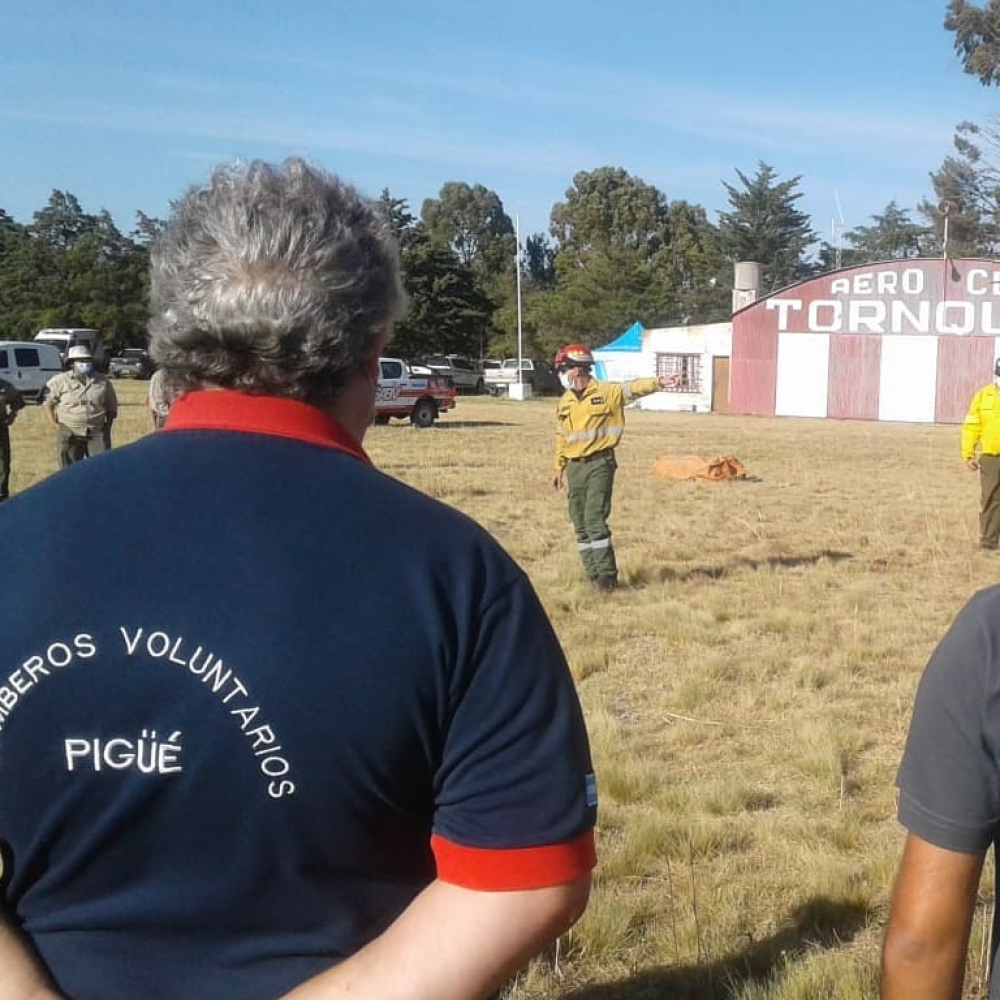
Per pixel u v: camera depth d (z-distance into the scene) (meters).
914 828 1.59
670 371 47.09
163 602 1.34
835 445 27.02
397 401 28.11
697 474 18.08
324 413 1.49
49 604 1.35
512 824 1.36
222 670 1.31
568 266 97.00
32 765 1.35
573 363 9.22
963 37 59.88
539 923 1.36
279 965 1.37
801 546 11.67
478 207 114.62
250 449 1.42
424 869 1.45
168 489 1.40
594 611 8.62
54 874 1.39
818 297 43.75
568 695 1.43
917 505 15.20
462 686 1.37
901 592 9.50
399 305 1.58
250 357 1.44
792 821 4.64
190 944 1.37
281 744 1.31
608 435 9.12
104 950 1.38
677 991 3.48
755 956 3.63
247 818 1.33
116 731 1.33
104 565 1.36
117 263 70.56
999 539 11.55
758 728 5.94
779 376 44.50
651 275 74.12
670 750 5.62
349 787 1.33
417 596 1.36
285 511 1.38
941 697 1.57
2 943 1.39
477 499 15.05
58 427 12.81
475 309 64.19
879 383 43.19
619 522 13.27
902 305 42.66
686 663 7.10
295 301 1.42
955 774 1.55
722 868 4.22
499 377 56.59
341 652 1.33
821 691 6.59
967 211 62.34
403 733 1.34
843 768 5.34
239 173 1.52
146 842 1.35
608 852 4.34
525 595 1.42
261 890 1.36
